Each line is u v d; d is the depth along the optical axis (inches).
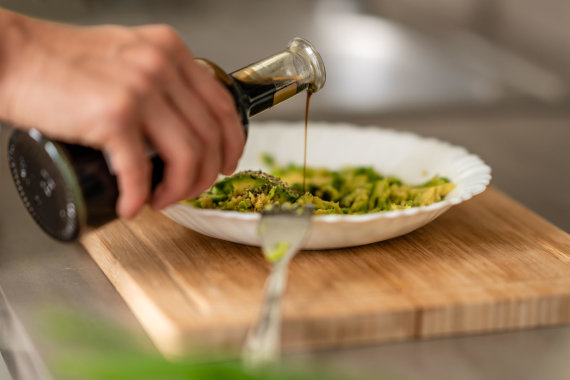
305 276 27.2
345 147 34.7
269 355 23.2
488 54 64.6
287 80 28.0
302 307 25.7
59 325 26.1
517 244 29.6
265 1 73.2
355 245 28.6
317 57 29.1
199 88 25.2
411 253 28.8
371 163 34.3
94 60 24.4
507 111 54.6
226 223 27.3
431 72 61.2
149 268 27.7
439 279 27.3
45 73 24.3
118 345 25.6
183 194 25.1
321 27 68.0
